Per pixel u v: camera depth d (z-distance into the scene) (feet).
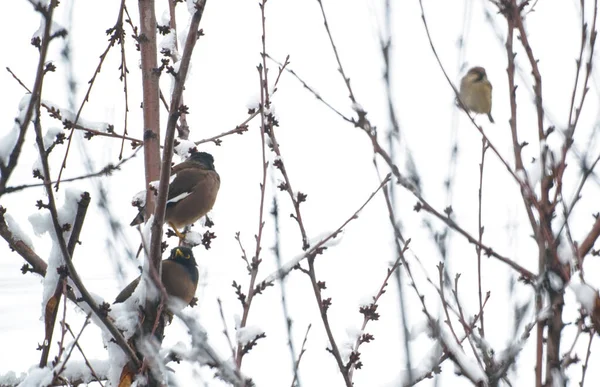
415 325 23.09
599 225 23.27
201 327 23.24
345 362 27.30
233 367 23.03
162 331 29.22
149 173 36.09
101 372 29.73
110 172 26.27
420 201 23.34
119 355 28.58
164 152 28.25
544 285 22.15
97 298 28.12
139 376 27.30
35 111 24.90
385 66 23.12
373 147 23.44
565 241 22.70
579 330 22.61
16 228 29.78
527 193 23.07
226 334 24.36
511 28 24.41
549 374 21.76
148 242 29.09
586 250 22.99
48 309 27.04
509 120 24.27
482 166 24.44
